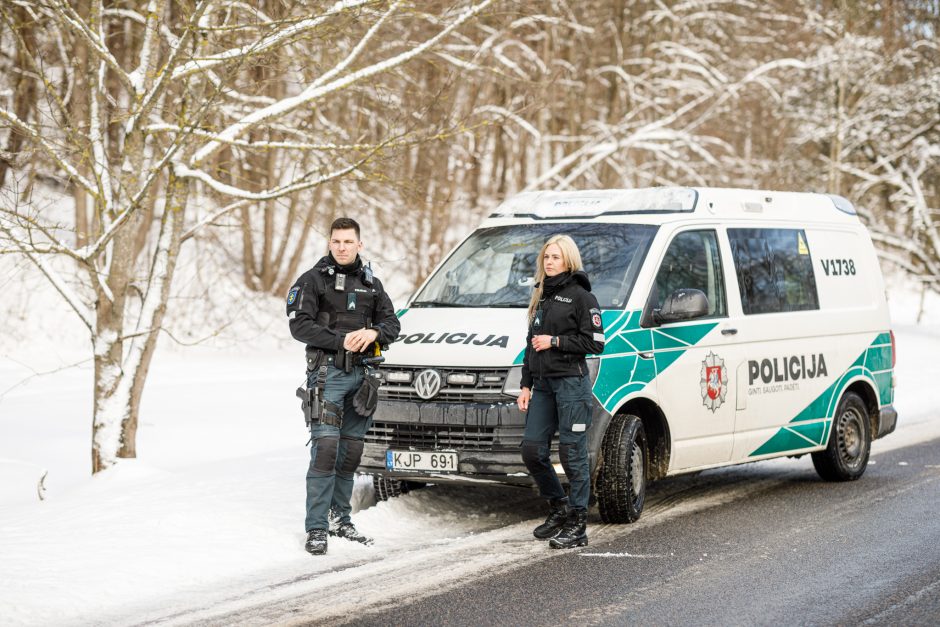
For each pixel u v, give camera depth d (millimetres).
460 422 6691
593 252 7684
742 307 8086
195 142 9875
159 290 9164
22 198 8750
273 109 8844
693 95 27250
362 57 11344
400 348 7016
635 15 28016
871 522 7250
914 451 10617
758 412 8125
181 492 7789
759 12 29516
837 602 5305
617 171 24297
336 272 6383
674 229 7770
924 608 5188
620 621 5000
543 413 6488
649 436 7461
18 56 12734
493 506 7852
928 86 31047
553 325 6395
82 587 5465
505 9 15820
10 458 10555
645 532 6969
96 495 7914
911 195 31594
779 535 6863
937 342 25766
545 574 5875
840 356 8953
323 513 6402
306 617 5094
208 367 17688
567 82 24828
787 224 8789
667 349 7395
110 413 9055
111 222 8867
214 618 5086
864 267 9562
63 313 19344
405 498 7605
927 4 32875
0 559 5918
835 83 30875
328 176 8898
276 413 13141
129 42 16438
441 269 8172
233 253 24797
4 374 16375
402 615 5113
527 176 30312
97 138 9008
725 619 5027
